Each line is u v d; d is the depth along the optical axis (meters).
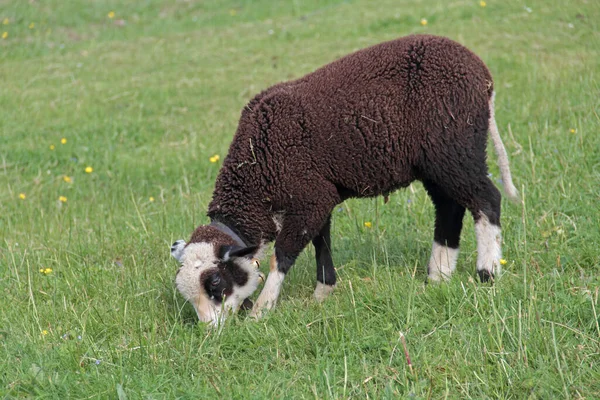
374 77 5.04
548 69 10.05
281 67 12.19
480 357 4.17
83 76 12.80
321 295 5.39
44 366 4.45
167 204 7.86
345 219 6.58
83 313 5.12
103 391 4.14
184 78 12.26
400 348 4.34
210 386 4.21
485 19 12.72
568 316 4.50
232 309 5.09
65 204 8.28
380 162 5.04
